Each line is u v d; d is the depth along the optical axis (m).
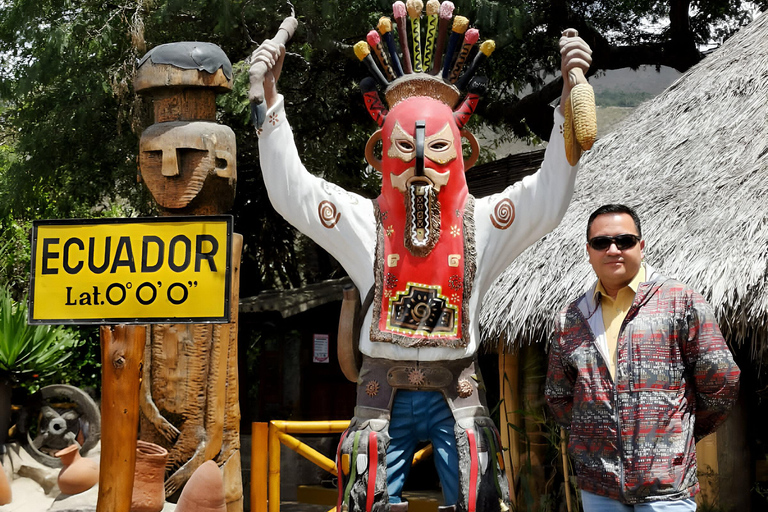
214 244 2.71
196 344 3.84
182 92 3.87
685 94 6.49
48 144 9.51
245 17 8.84
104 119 9.52
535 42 11.16
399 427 3.30
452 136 3.36
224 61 3.93
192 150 3.79
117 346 2.72
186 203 3.79
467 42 3.50
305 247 13.34
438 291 3.28
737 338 4.29
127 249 2.75
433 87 3.45
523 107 11.09
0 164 11.68
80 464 3.90
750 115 5.71
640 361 2.98
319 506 8.55
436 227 3.30
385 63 3.62
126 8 8.35
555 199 3.28
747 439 5.35
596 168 6.32
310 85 10.28
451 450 3.26
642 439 2.92
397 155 3.33
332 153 10.88
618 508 2.97
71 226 2.77
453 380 3.25
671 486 2.89
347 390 9.84
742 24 11.83
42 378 5.82
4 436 4.97
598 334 3.10
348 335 3.39
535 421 6.05
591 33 11.30
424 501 7.59
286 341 10.09
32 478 4.85
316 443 9.37
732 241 4.48
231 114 9.42
